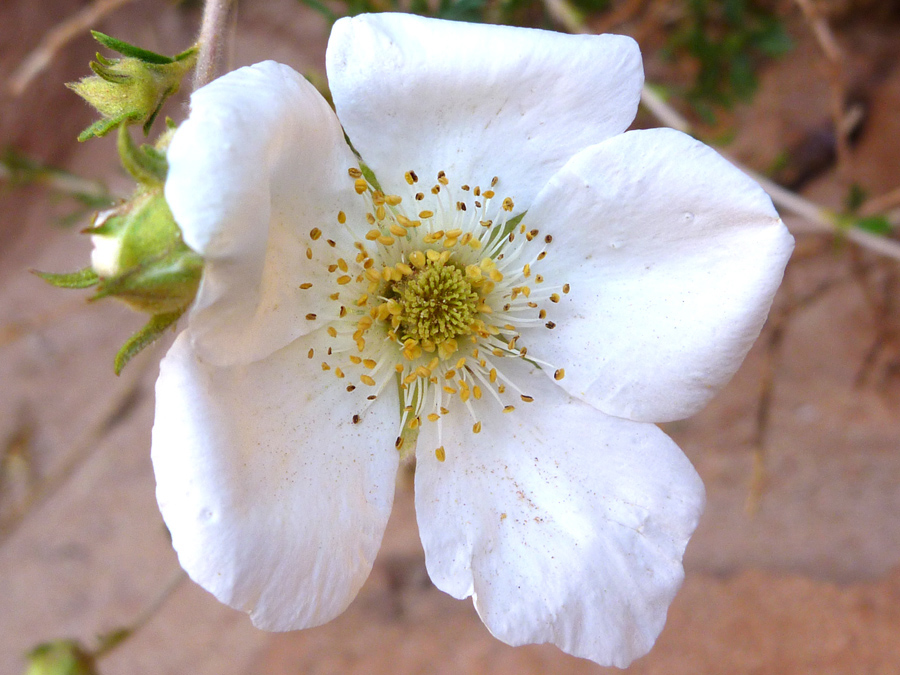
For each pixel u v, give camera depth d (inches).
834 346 4.1
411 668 3.8
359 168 2.0
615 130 2.0
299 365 2.0
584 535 2.0
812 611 3.6
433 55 1.9
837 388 4.0
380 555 4.1
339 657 3.9
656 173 1.9
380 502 2.0
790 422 4.0
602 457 2.1
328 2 3.8
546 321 2.1
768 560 3.8
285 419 1.9
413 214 2.1
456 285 2.1
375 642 3.9
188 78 2.5
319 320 2.0
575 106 1.9
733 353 2.0
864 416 4.0
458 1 2.9
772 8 4.1
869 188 4.1
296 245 1.9
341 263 2.0
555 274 2.1
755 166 4.2
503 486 2.1
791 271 4.1
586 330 2.1
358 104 1.9
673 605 3.7
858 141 4.2
